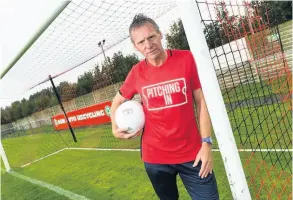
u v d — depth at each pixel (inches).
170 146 74.5
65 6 110.3
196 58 62.2
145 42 67.4
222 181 146.0
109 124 453.7
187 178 77.4
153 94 73.3
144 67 74.5
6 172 321.7
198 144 74.7
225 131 62.6
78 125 376.8
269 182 127.3
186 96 71.0
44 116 754.8
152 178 81.7
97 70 481.4
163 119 72.8
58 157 333.7
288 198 110.0
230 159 63.1
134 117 77.7
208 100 62.9
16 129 951.6
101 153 287.7
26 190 227.6
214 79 61.9
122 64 479.5
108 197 166.6
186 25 61.5
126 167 214.7
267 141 174.7
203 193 75.4
